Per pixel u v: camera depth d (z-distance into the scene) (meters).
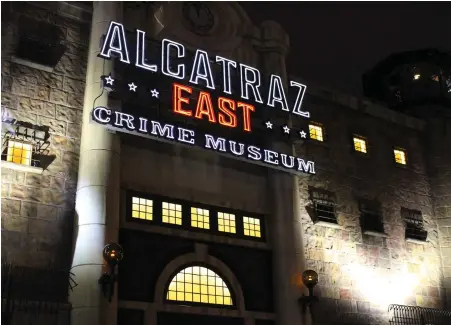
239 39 21.98
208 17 21.53
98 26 18.77
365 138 24.59
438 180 25.72
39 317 14.73
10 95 16.83
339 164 23.19
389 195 24.14
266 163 19.84
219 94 20.19
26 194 16.09
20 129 16.59
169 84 19.53
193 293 17.83
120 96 18.16
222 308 18.02
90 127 17.25
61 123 17.47
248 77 20.86
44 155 16.77
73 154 17.31
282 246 19.64
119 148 17.56
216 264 18.53
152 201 18.16
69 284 15.54
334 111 24.08
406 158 25.62
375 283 21.97
